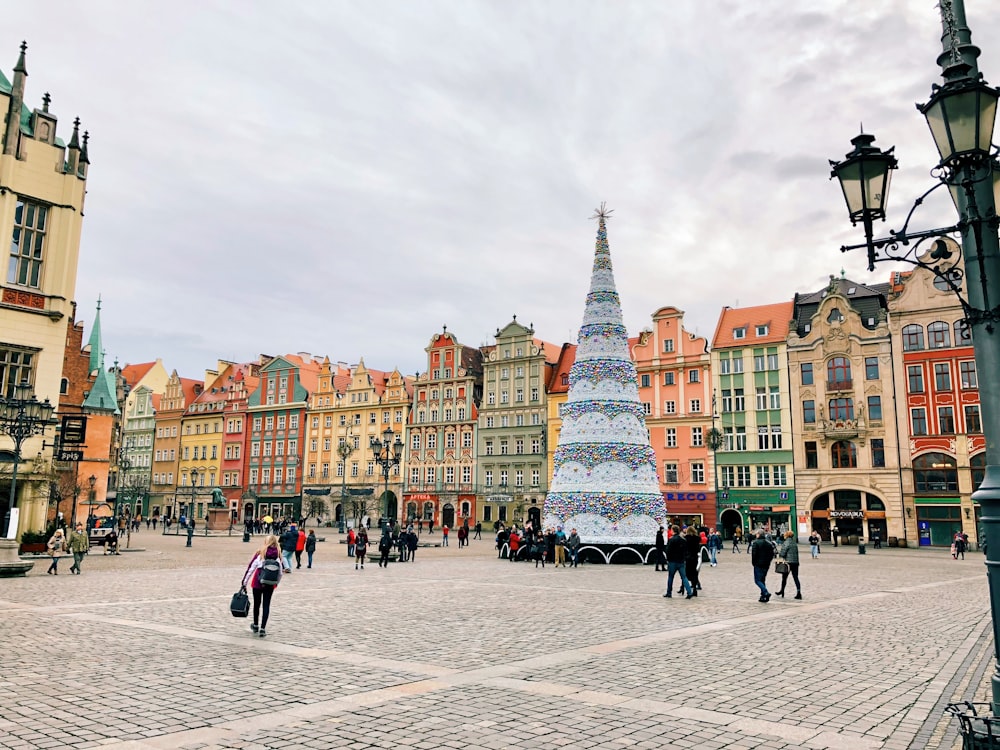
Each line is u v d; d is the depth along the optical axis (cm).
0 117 3806
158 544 5275
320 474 10438
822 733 827
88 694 962
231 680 1046
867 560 4622
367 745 766
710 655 1270
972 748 679
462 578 2862
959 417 6494
